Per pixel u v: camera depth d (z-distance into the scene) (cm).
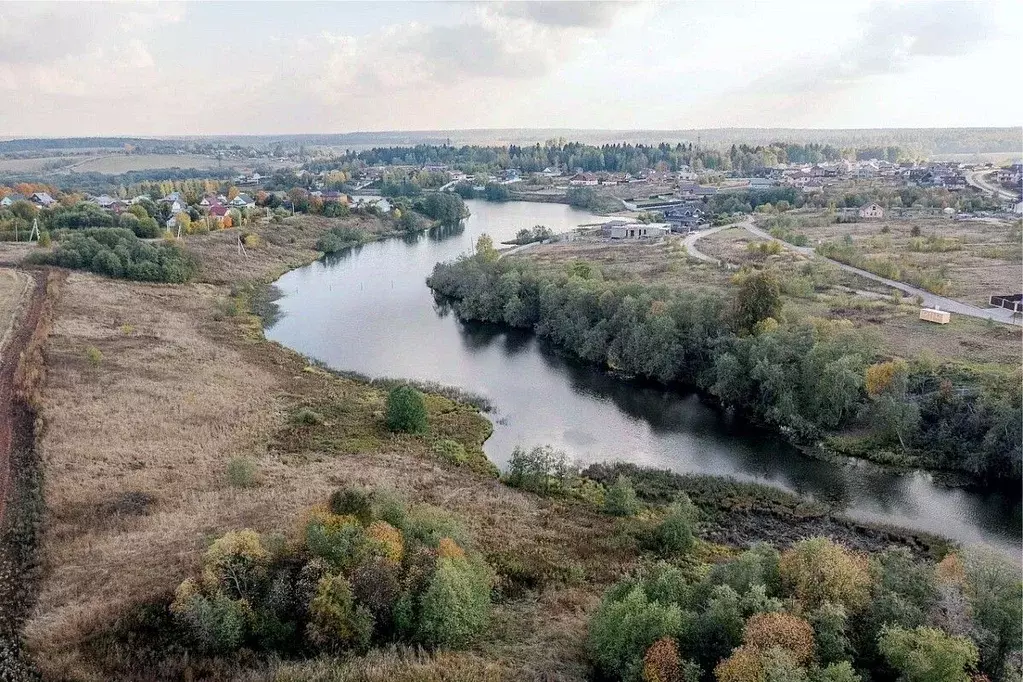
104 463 5269
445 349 9819
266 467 5453
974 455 6009
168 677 2919
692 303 8838
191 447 5766
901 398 6512
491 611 3600
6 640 3194
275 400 7231
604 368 9031
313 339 10200
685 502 5238
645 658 2867
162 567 3675
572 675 3069
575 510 5250
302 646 3106
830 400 6794
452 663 3034
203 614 3070
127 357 8106
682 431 7119
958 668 2598
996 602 2986
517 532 4688
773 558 3469
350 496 3794
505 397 8031
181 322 10194
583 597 3888
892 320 8719
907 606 2970
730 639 2878
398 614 3225
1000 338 7862
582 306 9975
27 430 5797
